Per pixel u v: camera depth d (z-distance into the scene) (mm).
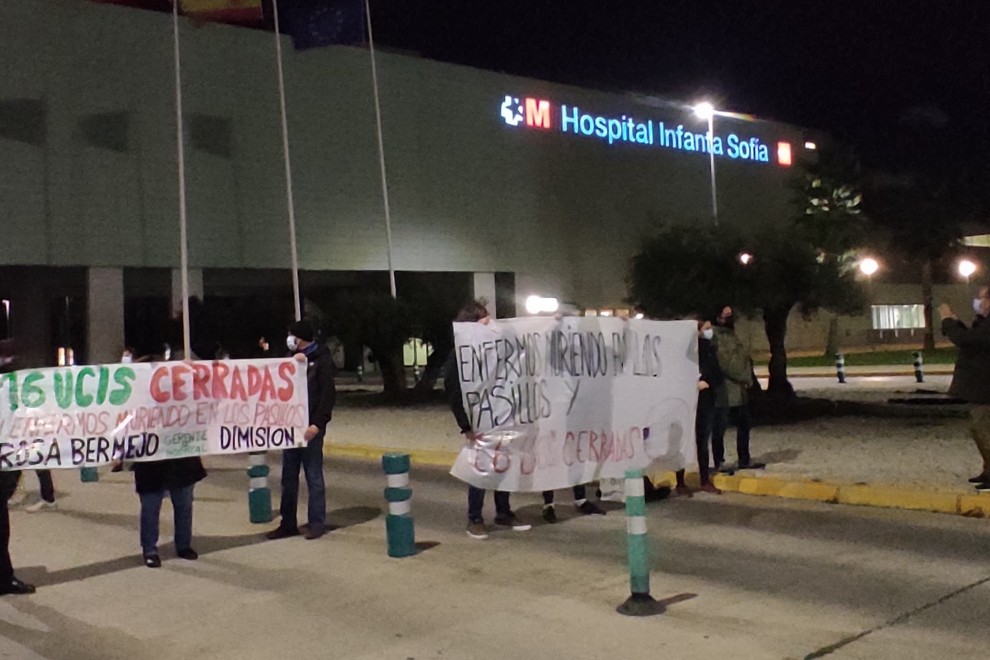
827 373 32594
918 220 52594
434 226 41219
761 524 9500
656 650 5855
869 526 9266
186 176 34469
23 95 31125
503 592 7297
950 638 5945
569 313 9875
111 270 32781
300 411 9453
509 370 9000
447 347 29984
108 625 6891
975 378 9938
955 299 69000
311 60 37875
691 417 9977
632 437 9602
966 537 8680
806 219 46188
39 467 8195
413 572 8023
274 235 36594
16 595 7750
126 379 8625
